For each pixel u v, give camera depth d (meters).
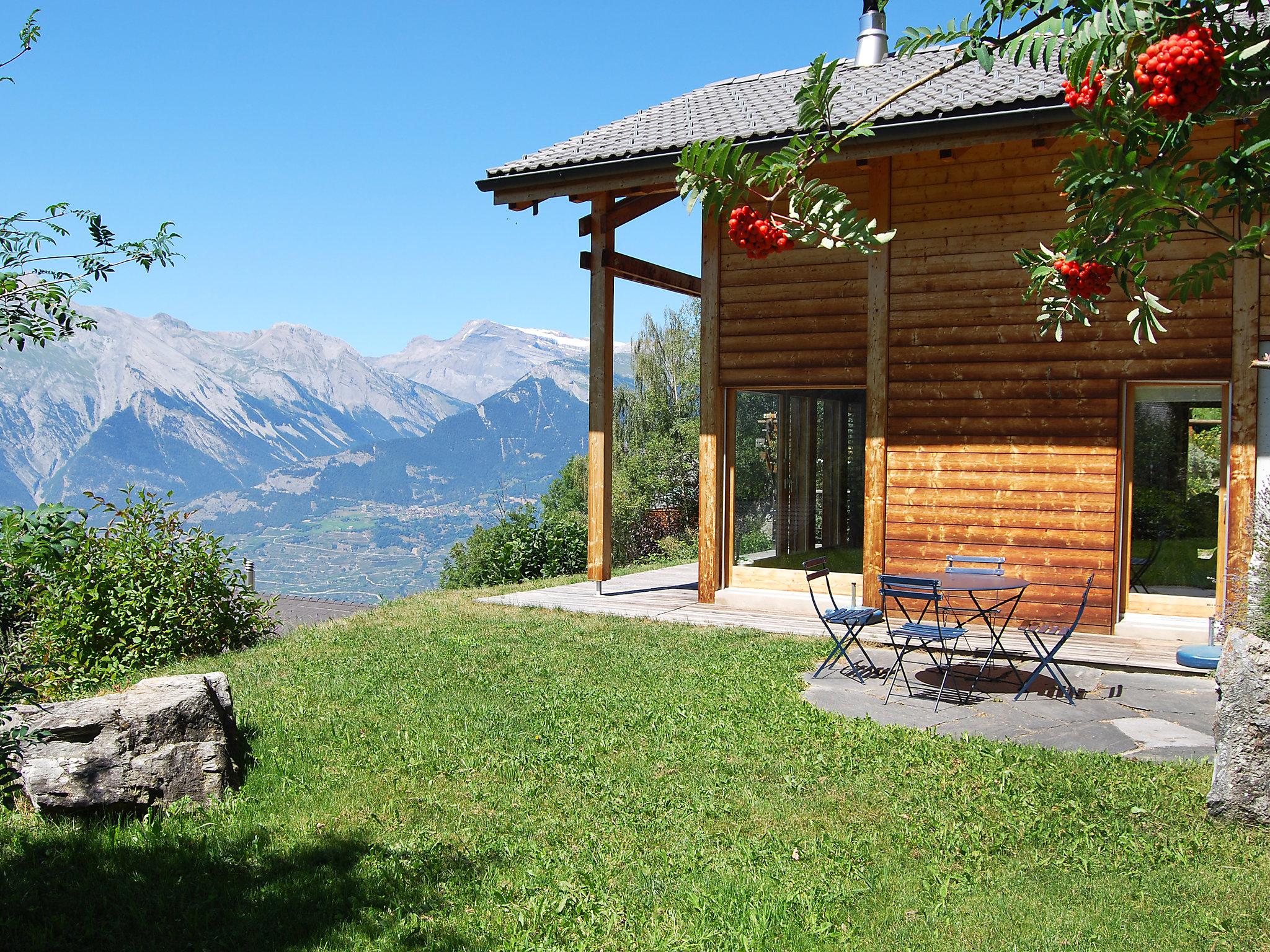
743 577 11.04
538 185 10.98
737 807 5.05
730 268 10.77
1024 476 9.43
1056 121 8.37
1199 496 8.90
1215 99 2.71
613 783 5.40
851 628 8.00
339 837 4.73
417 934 3.81
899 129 8.88
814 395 10.47
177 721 5.22
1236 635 4.90
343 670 8.07
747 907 3.96
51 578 9.09
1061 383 9.25
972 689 7.33
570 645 8.92
